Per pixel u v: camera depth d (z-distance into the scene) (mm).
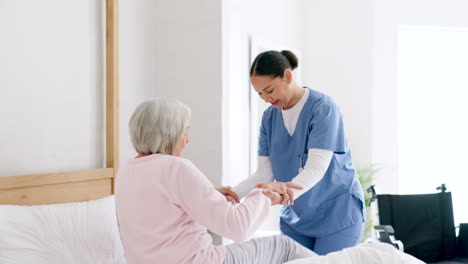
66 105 2160
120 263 1917
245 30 3244
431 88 4219
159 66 2715
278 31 3857
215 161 2609
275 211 3791
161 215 1386
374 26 4164
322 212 2070
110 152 2309
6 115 1885
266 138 2182
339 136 2008
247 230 1427
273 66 1880
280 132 2082
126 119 2531
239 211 1425
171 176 1383
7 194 1810
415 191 4227
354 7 4215
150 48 2688
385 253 1646
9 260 1631
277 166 2115
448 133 4199
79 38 2227
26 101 1966
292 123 2043
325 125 1923
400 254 1653
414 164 4230
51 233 1767
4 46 1873
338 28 4270
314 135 1923
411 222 2832
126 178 1456
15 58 1918
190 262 1389
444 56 4215
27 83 1970
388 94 4168
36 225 1748
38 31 2016
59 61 2121
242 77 3217
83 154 2254
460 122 4188
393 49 4164
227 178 2686
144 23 2641
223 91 2613
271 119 2150
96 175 2197
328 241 2076
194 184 1382
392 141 4160
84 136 2258
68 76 2168
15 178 1821
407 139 4242
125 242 1466
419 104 4230
